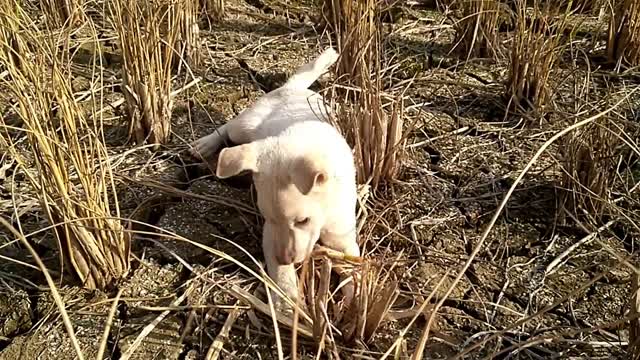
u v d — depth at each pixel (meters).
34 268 0.68
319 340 0.59
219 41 1.10
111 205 0.77
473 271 0.70
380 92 0.80
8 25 0.75
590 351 0.61
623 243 0.73
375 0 0.92
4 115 0.88
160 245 0.69
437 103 0.96
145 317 0.65
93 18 1.09
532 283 0.69
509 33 1.10
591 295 0.67
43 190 0.62
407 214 0.76
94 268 0.66
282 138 0.66
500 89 0.98
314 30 1.10
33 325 0.65
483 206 0.78
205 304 0.66
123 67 0.83
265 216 0.65
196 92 0.97
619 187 0.79
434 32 1.13
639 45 1.01
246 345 0.62
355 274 0.61
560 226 0.75
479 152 0.86
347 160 0.67
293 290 0.63
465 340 0.62
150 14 0.82
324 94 0.82
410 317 0.64
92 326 0.64
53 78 0.65
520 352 0.61
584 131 0.75
